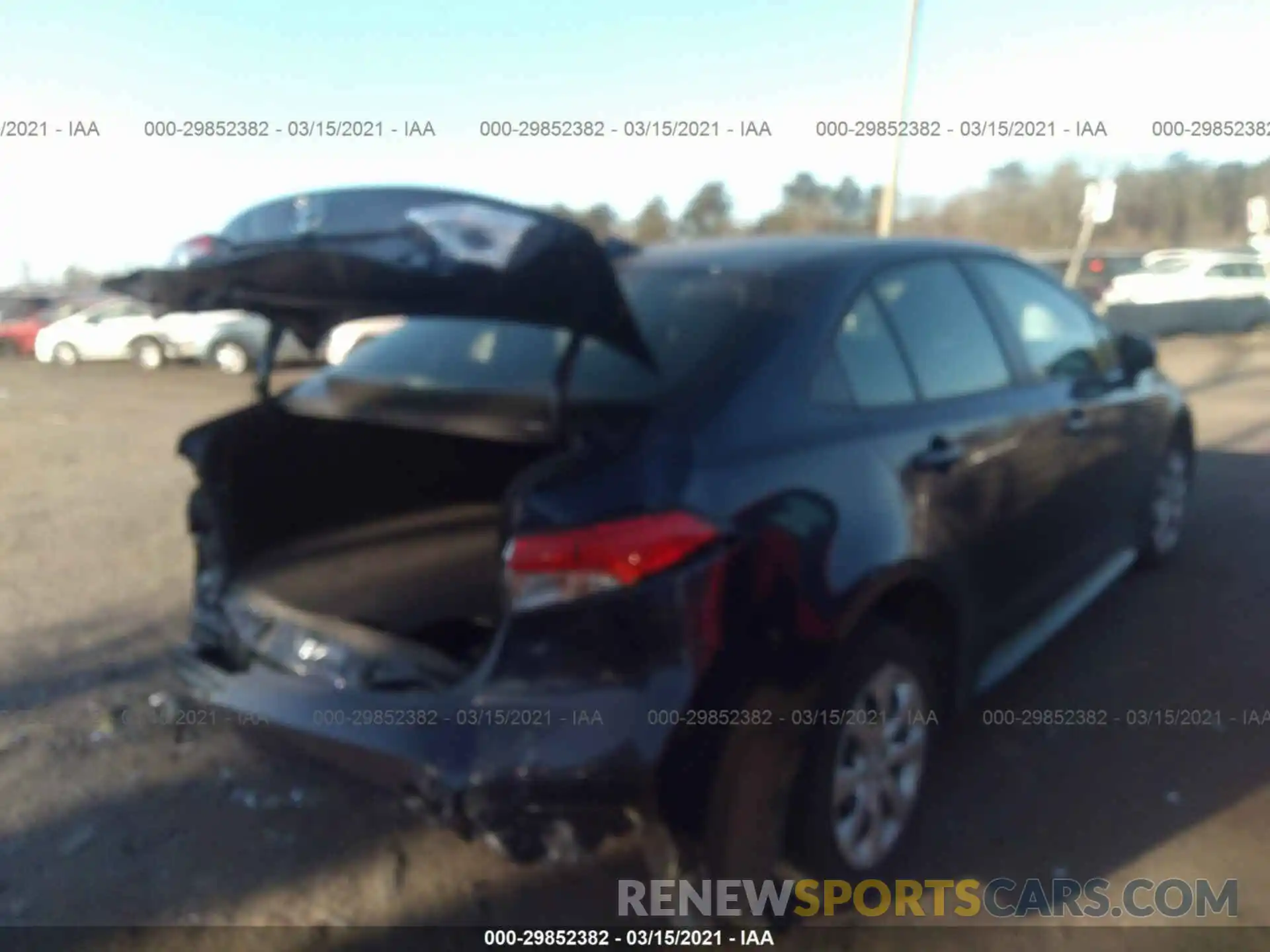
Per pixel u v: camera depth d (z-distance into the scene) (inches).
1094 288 817.5
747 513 107.2
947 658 139.0
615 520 100.6
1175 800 140.7
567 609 100.3
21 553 255.1
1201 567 228.1
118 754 155.3
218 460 135.6
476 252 98.2
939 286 151.7
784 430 116.6
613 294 106.7
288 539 143.1
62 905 122.3
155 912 121.3
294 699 115.4
